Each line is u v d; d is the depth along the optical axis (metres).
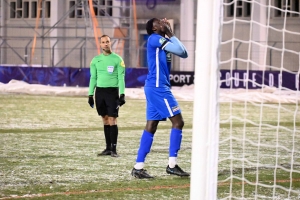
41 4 77.56
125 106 46.25
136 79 62.47
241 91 56.47
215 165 11.60
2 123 33.22
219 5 11.73
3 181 17.05
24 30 80.31
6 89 58.41
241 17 70.38
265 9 68.62
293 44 67.94
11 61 79.00
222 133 29.58
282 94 54.91
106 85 21.94
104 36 22.02
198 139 11.59
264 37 68.50
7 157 21.56
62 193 15.47
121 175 18.17
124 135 28.95
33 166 19.69
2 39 75.69
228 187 16.27
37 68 63.81
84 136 28.30
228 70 60.00
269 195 15.41
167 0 75.81
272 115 39.69
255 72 59.31
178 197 15.10
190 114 40.62
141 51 74.81
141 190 15.95
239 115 39.00
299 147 25.00
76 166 19.77
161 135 28.94
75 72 62.84
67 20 77.94
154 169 19.28
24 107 43.62
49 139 26.98
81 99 52.69
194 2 72.50
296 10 69.19
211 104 11.63
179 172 17.83
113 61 21.91
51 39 75.94
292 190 15.45
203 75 11.66
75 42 76.94
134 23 75.12
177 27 76.19
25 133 29.09
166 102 17.31
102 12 76.69
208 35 11.68
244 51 69.00
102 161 20.91
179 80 63.47
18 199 14.71
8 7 81.12
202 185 11.52
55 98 53.25
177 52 16.98
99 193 15.52
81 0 71.62
